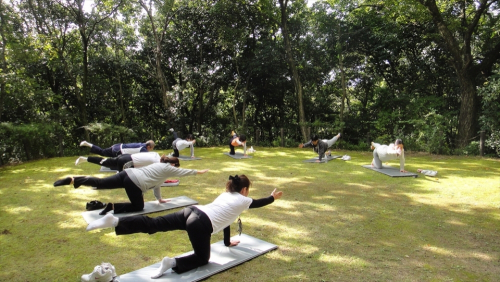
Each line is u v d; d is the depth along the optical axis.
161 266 2.58
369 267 2.78
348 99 13.16
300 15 13.18
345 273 2.68
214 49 13.55
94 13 12.05
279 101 14.40
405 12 10.42
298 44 13.23
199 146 12.76
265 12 12.33
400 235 3.48
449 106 11.80
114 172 7.24
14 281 2.63
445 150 9.28
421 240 3.35
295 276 2.63
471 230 3.60
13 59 9.42
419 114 10.62
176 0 13.09
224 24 12.66
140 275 2.61
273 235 3.50
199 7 12.71
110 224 2.44
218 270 2.69
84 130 12.55
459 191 5.17
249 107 14.95
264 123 15.02
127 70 13.33
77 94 12.17
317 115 13.65
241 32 12.43
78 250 3.19
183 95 12.81
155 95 14.56
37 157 9.87
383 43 11.41
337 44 11.90
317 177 6.37
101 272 2.32
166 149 12.27
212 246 3.16
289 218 4.04
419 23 11.20
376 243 3.28
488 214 4.11
